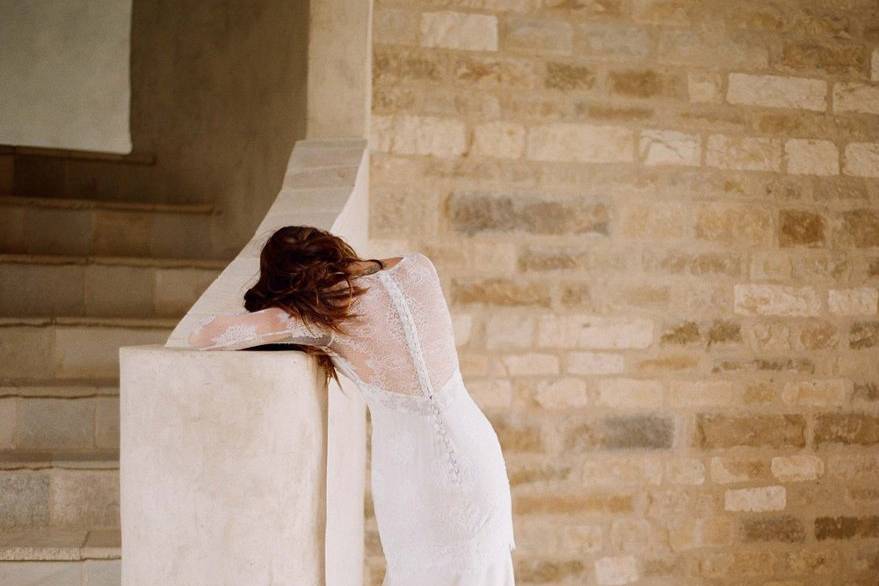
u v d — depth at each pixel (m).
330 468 2.08
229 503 1.57
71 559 2.30
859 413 4.11
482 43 3.81
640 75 3.92
